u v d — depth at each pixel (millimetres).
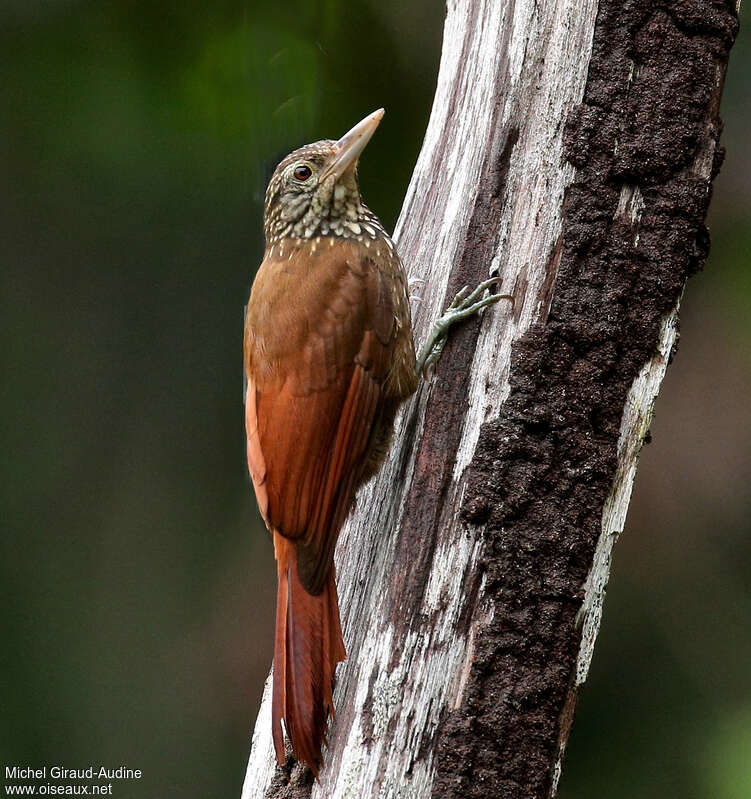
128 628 12469
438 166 7832
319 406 7383
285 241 7918
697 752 10750
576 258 7078
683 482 12492
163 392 13023
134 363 12977
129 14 10836
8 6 10945
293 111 11000
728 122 12297
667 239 7094
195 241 12648
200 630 12633
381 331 7543
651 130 7125
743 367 12656
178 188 11492
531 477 6836
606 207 7098
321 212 7793
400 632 6883
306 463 7293
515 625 6727
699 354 12805
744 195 12258
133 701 12242
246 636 12523
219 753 12156
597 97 7164
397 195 11438
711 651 11672
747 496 12336
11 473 12602
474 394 7156
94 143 11039
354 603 7195
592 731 11359
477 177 7406
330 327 7473
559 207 7133
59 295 12758
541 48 7285
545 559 6781
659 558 12258
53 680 12117
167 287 12820
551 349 6988
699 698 11398
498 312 7199
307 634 6801
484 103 7492
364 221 7895
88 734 11992
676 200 7109
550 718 6672
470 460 6988
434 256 7656
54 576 12500
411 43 11367
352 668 6961
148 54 10859
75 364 12844
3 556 12352
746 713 10945
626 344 7016
